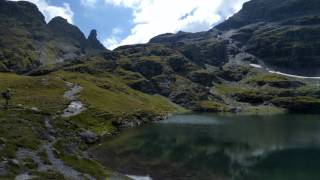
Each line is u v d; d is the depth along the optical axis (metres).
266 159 102.12
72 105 167.12
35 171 53.12
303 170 89.12
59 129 100.19
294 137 141.75
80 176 59.56
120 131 155.50
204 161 98.44
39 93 183.38
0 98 158.38
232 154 108.81
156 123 192.12
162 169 87.75
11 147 61.97
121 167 87.44
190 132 155.50
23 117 94.69
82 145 106.62
